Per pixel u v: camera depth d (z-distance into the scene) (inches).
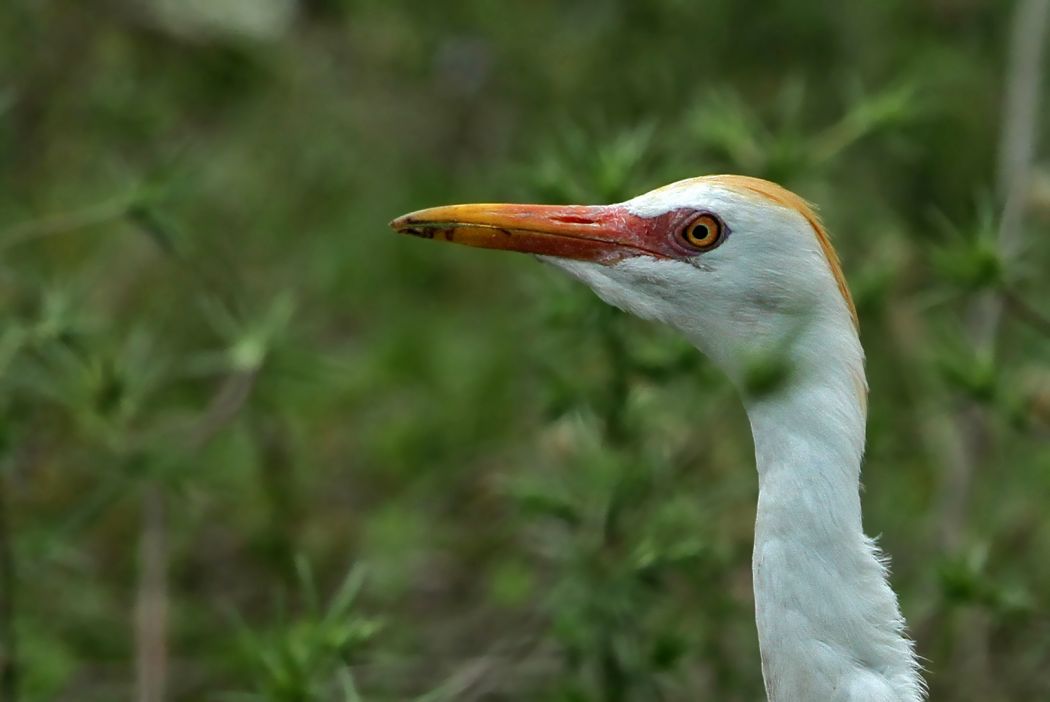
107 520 528.4
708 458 465.1
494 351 602.9
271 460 522.0
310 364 436.1
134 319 568.1
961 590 390.0
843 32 617.0
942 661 452.4
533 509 390.6
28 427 466.0
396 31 661.9
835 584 295.1
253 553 522.0
